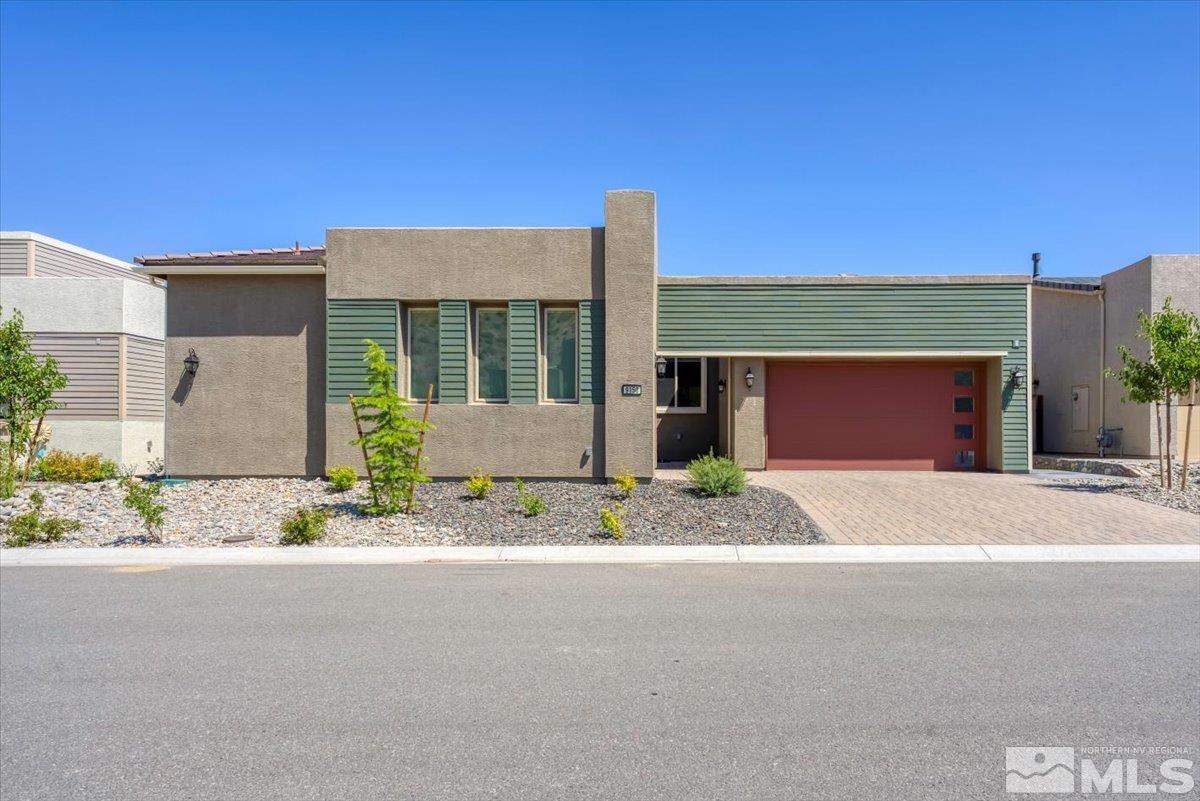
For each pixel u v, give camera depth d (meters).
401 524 12.29
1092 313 22.36
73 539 11.61
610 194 15.72
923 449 18.70
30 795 4.17
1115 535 11.46
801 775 4.31
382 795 4.14
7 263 23.23
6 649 6.59
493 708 5.25
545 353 16.17
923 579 9.16
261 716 5.16
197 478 16.30
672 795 4.11
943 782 4.24
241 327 16.33
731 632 6.94
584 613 7.62
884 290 17.97
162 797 4.14
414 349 16.28
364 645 6.64
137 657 6.37
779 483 16.11
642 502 13.70
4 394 14.53
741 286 18.06
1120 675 5.80
